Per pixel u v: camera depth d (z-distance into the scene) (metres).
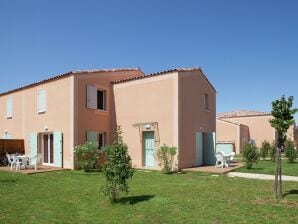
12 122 26.73
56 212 9.35
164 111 19.70
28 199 11.10
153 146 20.47
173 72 19.39
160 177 16.31
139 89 21.20
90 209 9.64
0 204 10.38
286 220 7.96
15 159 19.95
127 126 21.72
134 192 11.97
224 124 41.75
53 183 14.50
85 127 20.92
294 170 19.12
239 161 25.94
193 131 20.53
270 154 27.86
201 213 8.79
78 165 20.00
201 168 19.28
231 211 8.91
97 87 21.97
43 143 23.11
